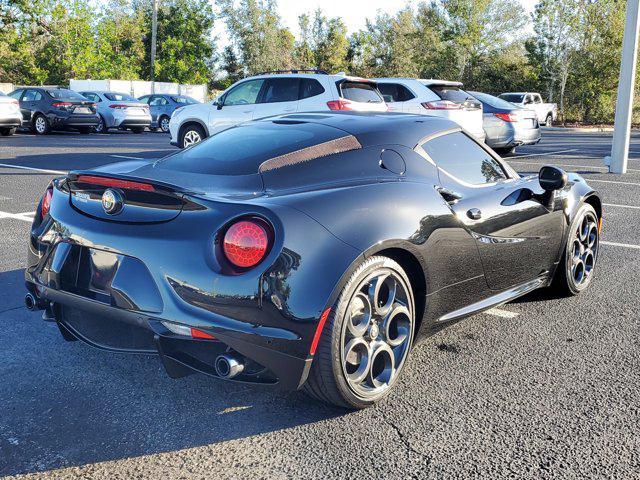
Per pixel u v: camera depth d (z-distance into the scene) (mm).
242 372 2523
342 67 65688
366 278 2586
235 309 2367
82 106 19688
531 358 3316
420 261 2846
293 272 2389
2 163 11281
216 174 2855
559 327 3783
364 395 2666
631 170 11688
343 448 2432
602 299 4324
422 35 55625
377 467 2305
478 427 2596
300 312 2391
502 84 47594
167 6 48188
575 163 12797
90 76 41000
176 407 2750
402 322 2857
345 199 2645
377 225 2637
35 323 3721
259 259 2369
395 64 61938
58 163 11406
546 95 43781
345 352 2559
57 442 2455
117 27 57438
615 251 5664
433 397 2857
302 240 2430
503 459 2359
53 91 19703
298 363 2434
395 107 11453
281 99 10602
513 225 3520
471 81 48594
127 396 2840
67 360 3211
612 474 2268
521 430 2572
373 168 2986
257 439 2496
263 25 58156
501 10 48500
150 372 3094
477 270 3279
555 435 2535
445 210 3031
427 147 3266
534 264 3812
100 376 3037
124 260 2596
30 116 19531
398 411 2723
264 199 2561
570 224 4098
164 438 2496
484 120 13195
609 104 39438
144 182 2551
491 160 3682
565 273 4176
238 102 11156
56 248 2861
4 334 3537
